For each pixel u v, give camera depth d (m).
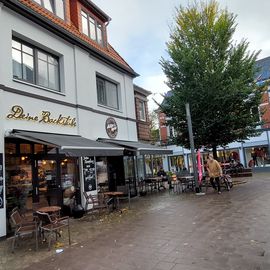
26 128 9.48
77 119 12.01
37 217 6.88
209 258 5.16
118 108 15.92
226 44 16.73
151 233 7.17
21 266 5.64
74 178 11.45
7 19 9.27
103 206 10.55
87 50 13.05
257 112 17.09
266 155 28.14
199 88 16.09
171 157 34.78
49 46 10.98
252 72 16.77
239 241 5.95
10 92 9.03
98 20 15.55
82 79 12.58
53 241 7.19
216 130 16.38
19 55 9.92
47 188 10.16
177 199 12.75
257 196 11.43
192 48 16.69
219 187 13.43
